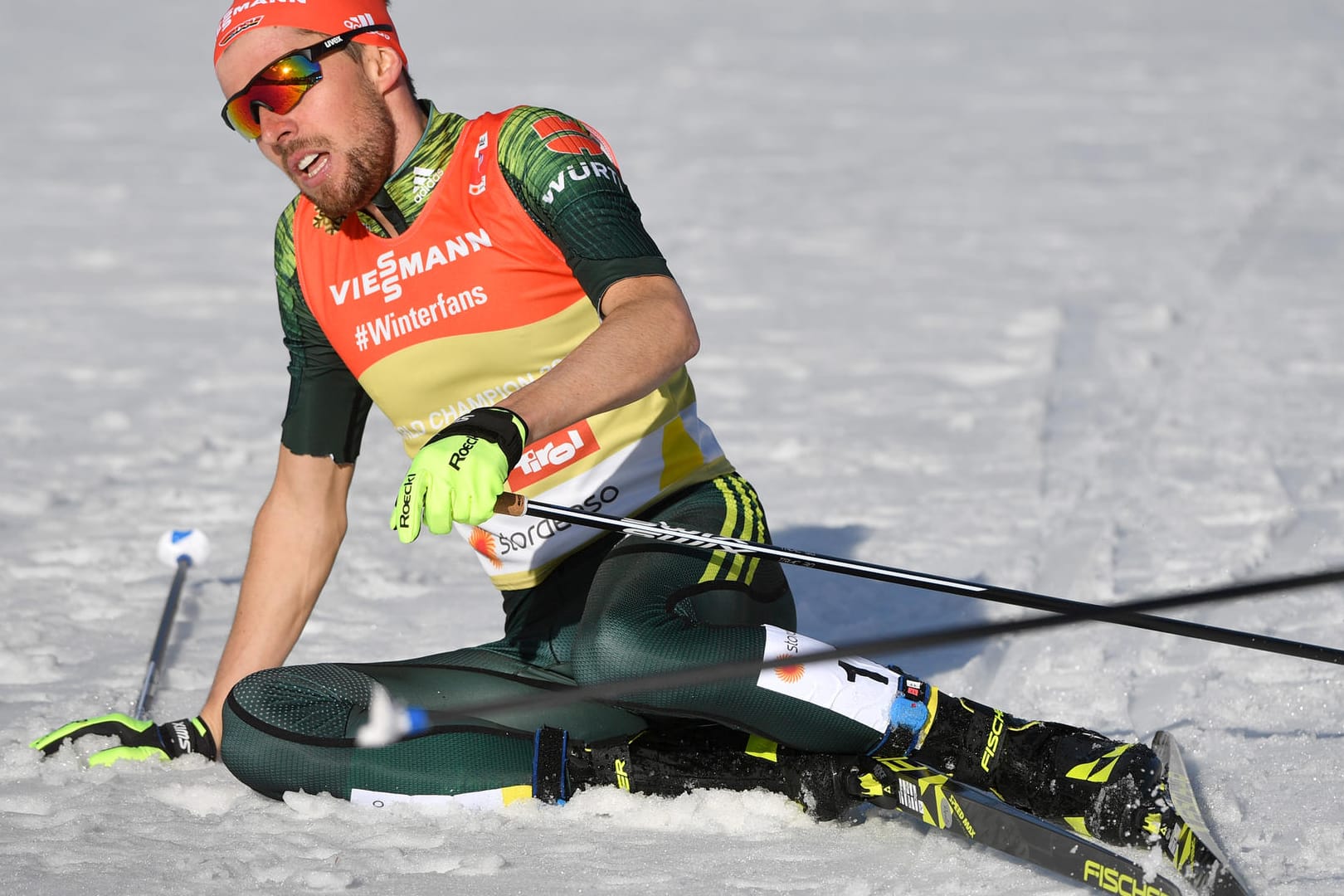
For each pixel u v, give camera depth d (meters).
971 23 90.00
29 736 11.85
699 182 46.12
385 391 10.98
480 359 10.67
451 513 8.58
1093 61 71.50
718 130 55.75
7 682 13.48
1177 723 11.74
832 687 9.34
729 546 9.67
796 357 27.36
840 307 31.12
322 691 10.16
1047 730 9.38
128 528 18.92
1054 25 87.62
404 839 9.56
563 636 10.76
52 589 16.45
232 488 20.81
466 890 8.77
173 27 101.88
